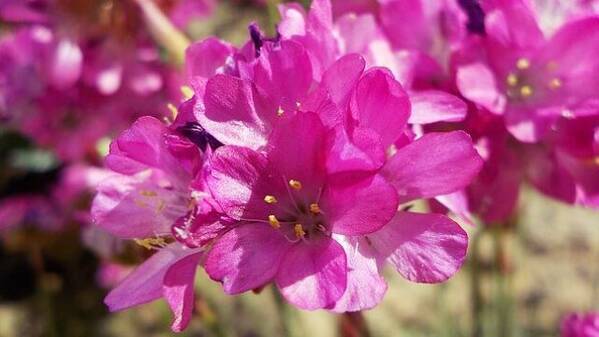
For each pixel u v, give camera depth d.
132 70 0.08
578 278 0.11
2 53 0.09
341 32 0.05
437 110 0.05
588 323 0.06
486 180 0.05
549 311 0.11
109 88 0.08
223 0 0.14
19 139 0.12
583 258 0.11
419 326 0.11
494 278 0.09
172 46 0.07
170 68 0.08
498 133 0.06
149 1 0.07
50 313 0.12
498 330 0.09
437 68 0.06
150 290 0.05
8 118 0.09
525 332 0.11
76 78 0.08
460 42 0.06
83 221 0.09
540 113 0.06
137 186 0.05
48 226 0.11
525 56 0.06
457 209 0.05
